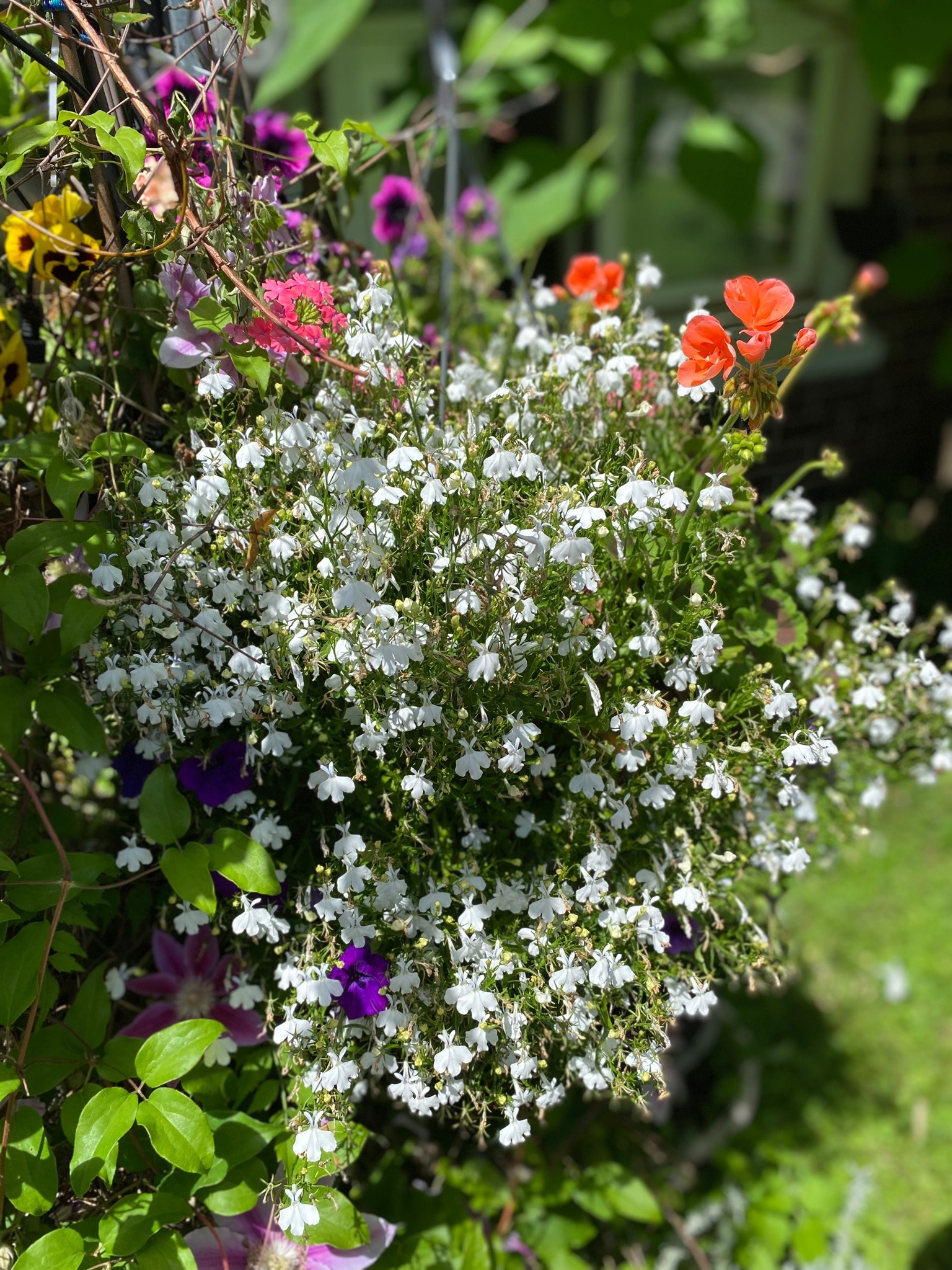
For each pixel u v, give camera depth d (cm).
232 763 75
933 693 87
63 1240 64
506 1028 70
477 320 116
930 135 264
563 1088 75
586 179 214
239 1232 74
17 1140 67
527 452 69
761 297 69
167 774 72
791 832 84
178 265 72
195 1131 66
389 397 74
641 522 71
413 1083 70
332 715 77
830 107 261
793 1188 129
